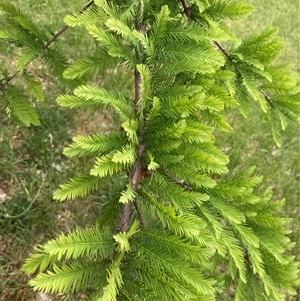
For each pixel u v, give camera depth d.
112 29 0.36
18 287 0.80
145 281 0.33
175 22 0.40
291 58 1.59
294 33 1.70
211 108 0.37
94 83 1.14
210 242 0.34
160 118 0.37
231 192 0.40
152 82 0.39
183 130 0.35
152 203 0.35
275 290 0.44
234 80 0.50
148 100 0.38
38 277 0.31
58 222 0.90
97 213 0.94
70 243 0.32
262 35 0.49
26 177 0.93
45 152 0.96
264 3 1.81
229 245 0.41
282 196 1.11
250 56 0.48
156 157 0.36
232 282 0.52
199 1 0.42
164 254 0.33
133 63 0.39
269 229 0.45
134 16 0.41
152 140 0.36
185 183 0.40
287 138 1.25
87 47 1.18
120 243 0.31
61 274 0.32
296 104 0.51
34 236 0.87
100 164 0.34
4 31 0.52
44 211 0.89
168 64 0.39
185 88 0.38
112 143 0.36
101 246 0.33
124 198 0.33
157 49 0.39
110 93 0.37
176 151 0.36
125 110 0.37
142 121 0.37
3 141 0.95
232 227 0.44
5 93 0.56
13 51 1.10
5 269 0.81
